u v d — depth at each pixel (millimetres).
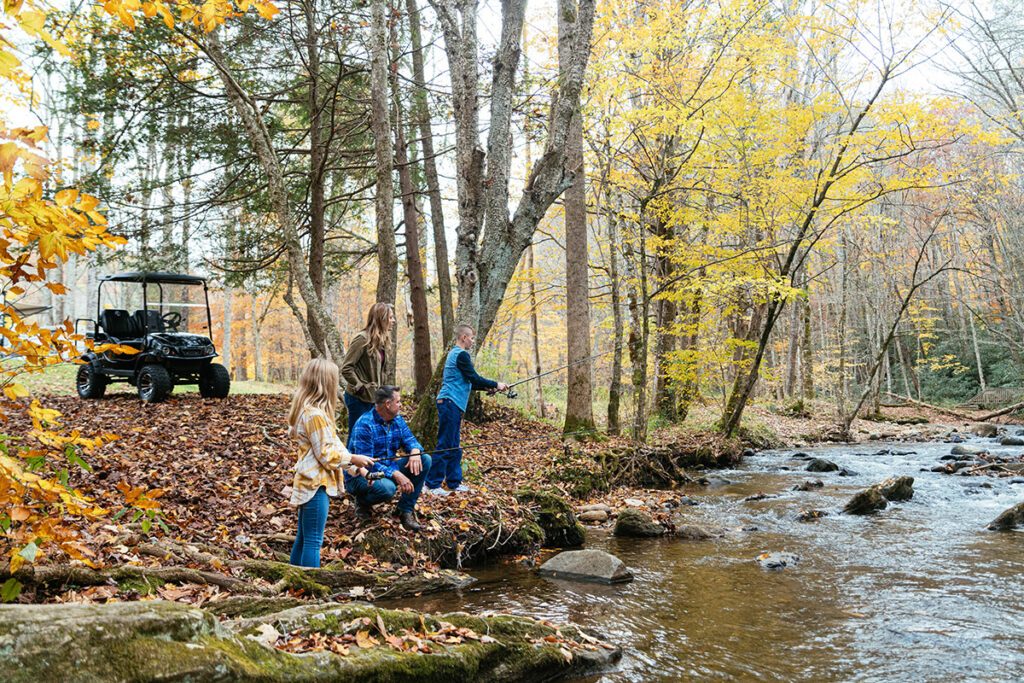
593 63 11430
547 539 6672
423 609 4363
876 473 11836
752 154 13031
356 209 16688
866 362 34375
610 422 13430
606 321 14969
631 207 13297
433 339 25609
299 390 4262
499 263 7750
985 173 17422
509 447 11273
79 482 5211
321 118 14023
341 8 11188
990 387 31688
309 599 3664
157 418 9547
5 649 1753
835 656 3779
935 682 3418
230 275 14570
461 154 7824
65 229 2166
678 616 4480
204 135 12250
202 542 4449
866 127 12836
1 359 2416
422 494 6301
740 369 16234
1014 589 5023
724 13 11680
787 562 5867
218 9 2719
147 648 1989
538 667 3363
